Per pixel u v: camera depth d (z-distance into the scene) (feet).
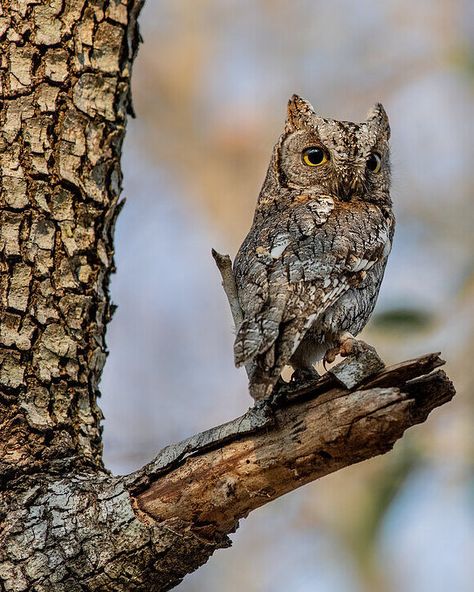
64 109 32.32
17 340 30.66
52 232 31.71
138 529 27.66
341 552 58.90
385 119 43.11
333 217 36.60
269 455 26.99
